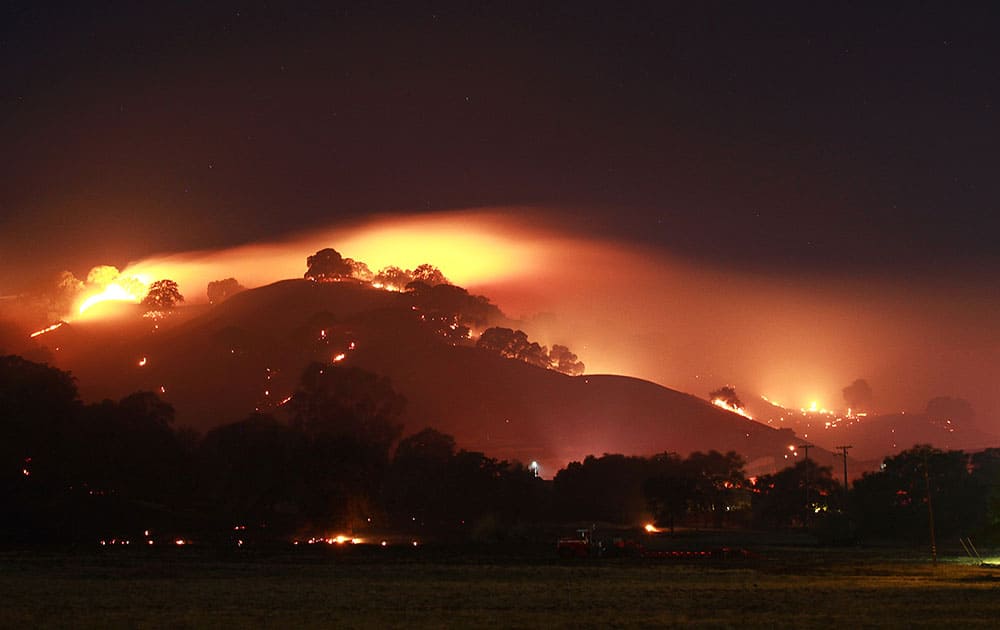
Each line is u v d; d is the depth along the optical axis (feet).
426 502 610.24
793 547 432.66
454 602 167.02
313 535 499.51
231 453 569.64
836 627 134.72
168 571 245.86
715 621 140.87
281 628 131.44
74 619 141.38
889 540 474.49
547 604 164.66
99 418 551.18
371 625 134.62
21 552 326.44
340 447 522.88
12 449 513.45
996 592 192.24
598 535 531.91
